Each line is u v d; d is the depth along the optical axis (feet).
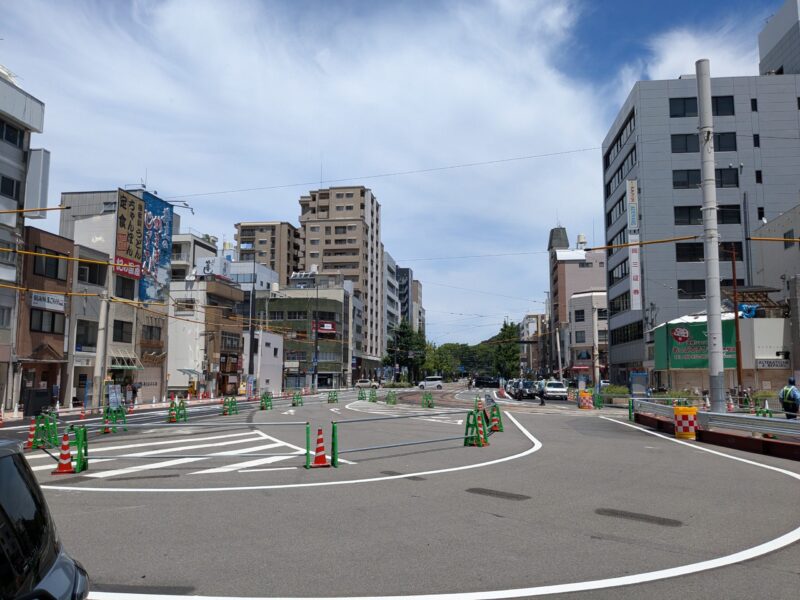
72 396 126.00
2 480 8.37
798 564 19.20
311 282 321.32
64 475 37.32
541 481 34.83
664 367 140.87
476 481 34.76
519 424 80.12
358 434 63.93
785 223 146.20
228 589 16.70
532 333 528.63
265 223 356.79
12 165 114.83
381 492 31.32
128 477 36.37
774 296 150.00
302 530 23.31
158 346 156.25
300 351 285.84
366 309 375.25
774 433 49.01
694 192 189.88
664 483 34.35
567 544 21.42
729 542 21.81
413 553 20.21
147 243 152.05
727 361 130.82
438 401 157.69
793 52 224.74
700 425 60.49
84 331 130.93
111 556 19.83
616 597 16.17
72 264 127.54
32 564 7.92
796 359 125.80
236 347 200.44
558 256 354.74
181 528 23.63
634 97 198.08
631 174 203.51
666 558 19.79
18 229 114.42
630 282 191.42
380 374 403.34
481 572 18.22
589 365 288.30
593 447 52.85
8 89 111.86
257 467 40.37
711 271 64.44
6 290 110.83
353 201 375.45
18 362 112.37
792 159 187.73
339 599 15.93
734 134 190.08
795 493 31.45
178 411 80.89
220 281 193.98
